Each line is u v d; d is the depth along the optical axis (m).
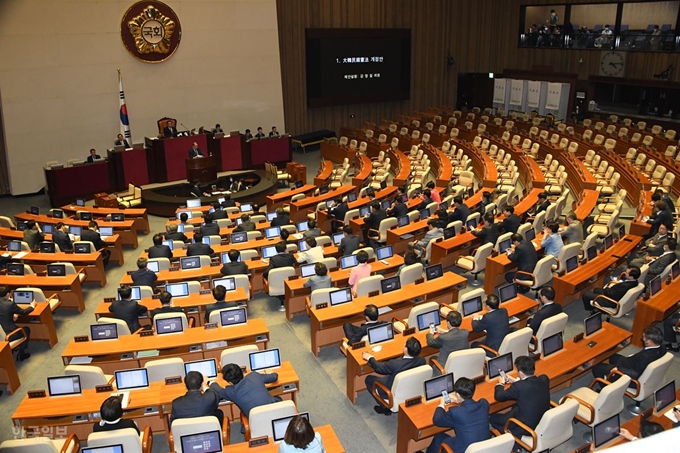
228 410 7.75
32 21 20.12
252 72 25.84
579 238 12.67
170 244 13.26
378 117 32.25
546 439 6.34
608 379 7.57
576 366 7.71
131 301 9.40
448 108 33.09
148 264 11.66
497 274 11.42
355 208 16.50
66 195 19.94
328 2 28.34
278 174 22.19
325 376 9.10
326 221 16.03
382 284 10.02
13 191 20.97
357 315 9.78
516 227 13.27
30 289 10.13
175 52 23.58
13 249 13.04
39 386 9.09
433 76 33.09
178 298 10.04
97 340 8.49
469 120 31.11
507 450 5.65
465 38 33.38
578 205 15.21
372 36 29.30
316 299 9.62
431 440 7.04
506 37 33.84
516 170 20.47
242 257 12.27
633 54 28.48
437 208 15.73
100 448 5.88
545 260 10.77
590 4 31.28
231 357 7.66
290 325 10.80
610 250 11.99
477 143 25.73
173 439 6.17
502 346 7.88
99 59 21.86
